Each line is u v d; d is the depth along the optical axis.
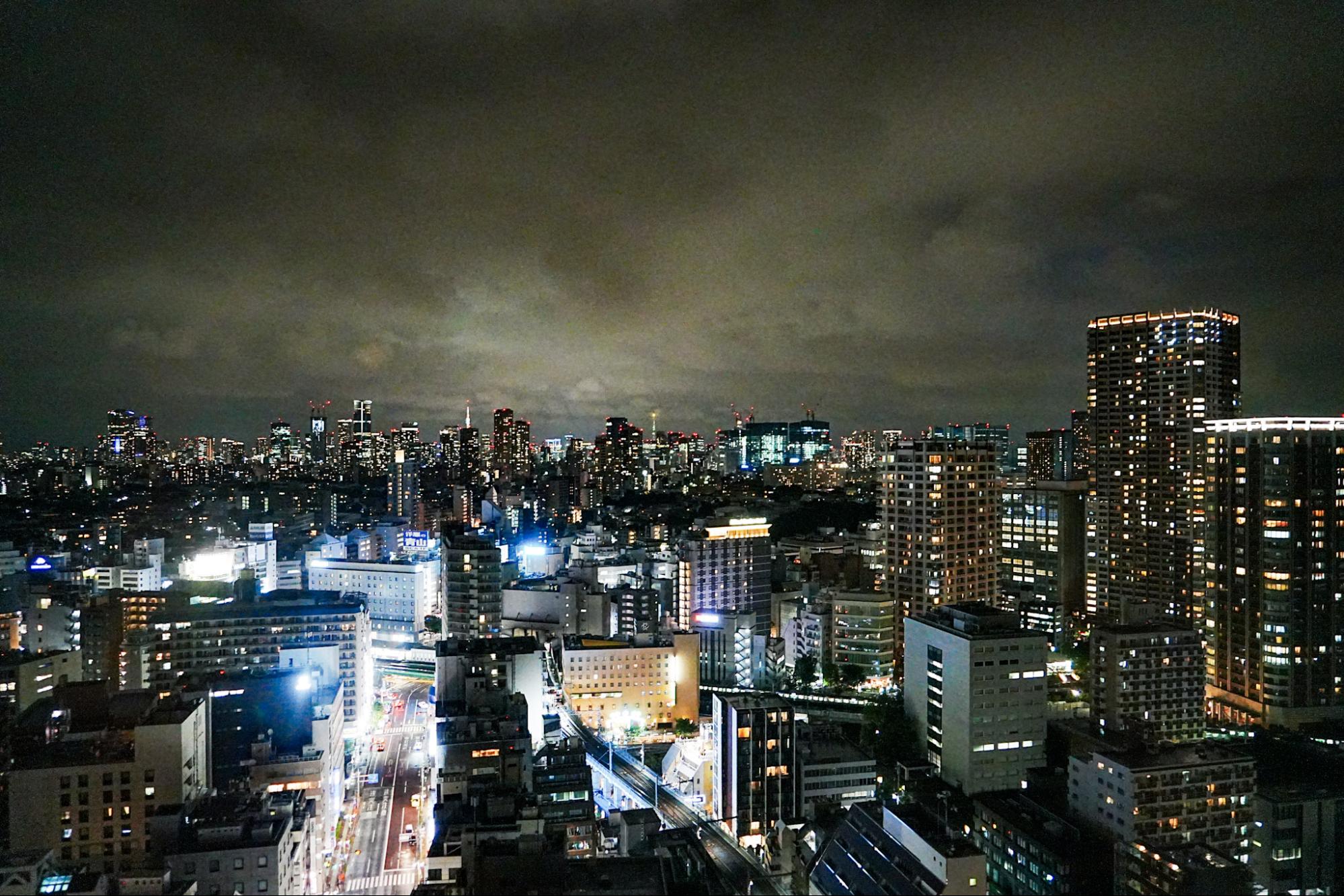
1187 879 158.38
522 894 139.50
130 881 144.25
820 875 173.00
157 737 174.12
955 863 144.38
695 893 157.75
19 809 170.25
